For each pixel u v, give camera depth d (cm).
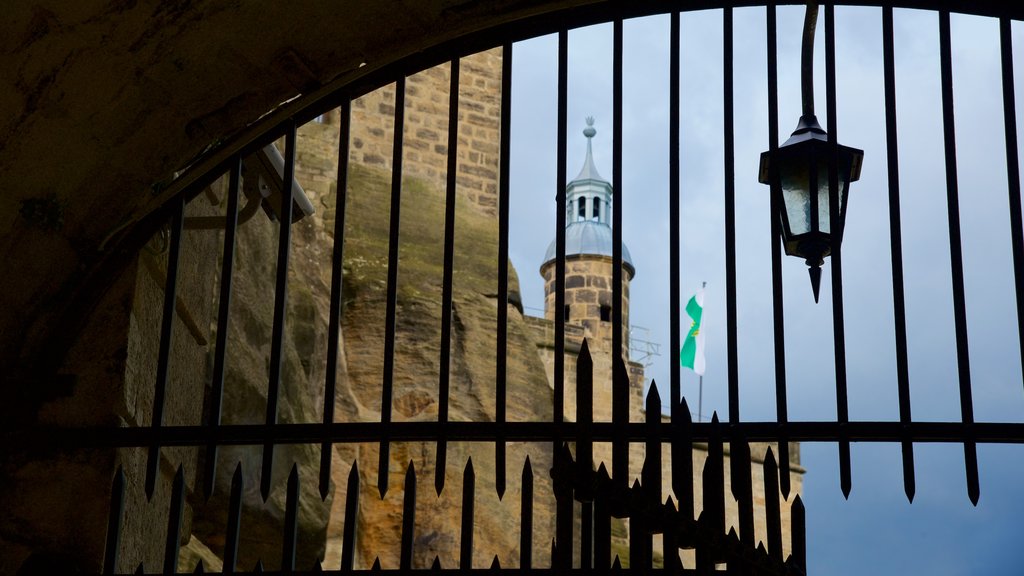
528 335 2341
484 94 2917
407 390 2108
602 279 3800
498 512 1933
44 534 472
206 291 618
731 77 491
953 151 472
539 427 446
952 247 459
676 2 502
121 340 501
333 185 2388
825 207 553
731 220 469
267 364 1412
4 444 479
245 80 501
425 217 2420
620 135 486
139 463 523
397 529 1888
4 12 441
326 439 455
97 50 462
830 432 441
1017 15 491
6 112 466
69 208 496
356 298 2167
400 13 492
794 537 423
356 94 517
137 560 523
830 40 500
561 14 507
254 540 1325
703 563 404
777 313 461
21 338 496
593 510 428
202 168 517
